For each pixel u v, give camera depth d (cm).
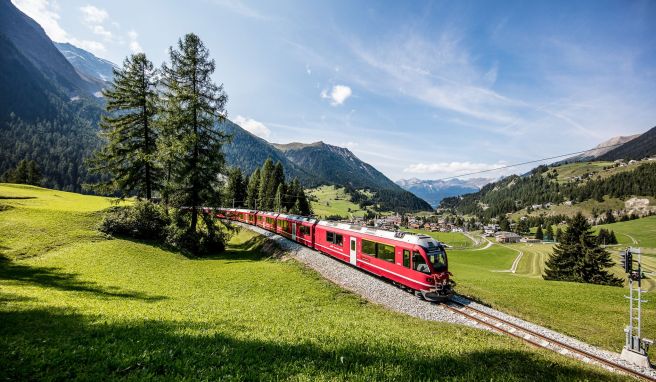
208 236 3609
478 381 784
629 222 19575
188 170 3312
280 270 2602
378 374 761
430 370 817
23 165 9888
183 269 2658
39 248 2503
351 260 2678
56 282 1783
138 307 1409
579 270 5403
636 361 1346
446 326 1494
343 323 1341
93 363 698
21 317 1014
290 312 1529
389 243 2250
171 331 1022
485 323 1633
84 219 3372
